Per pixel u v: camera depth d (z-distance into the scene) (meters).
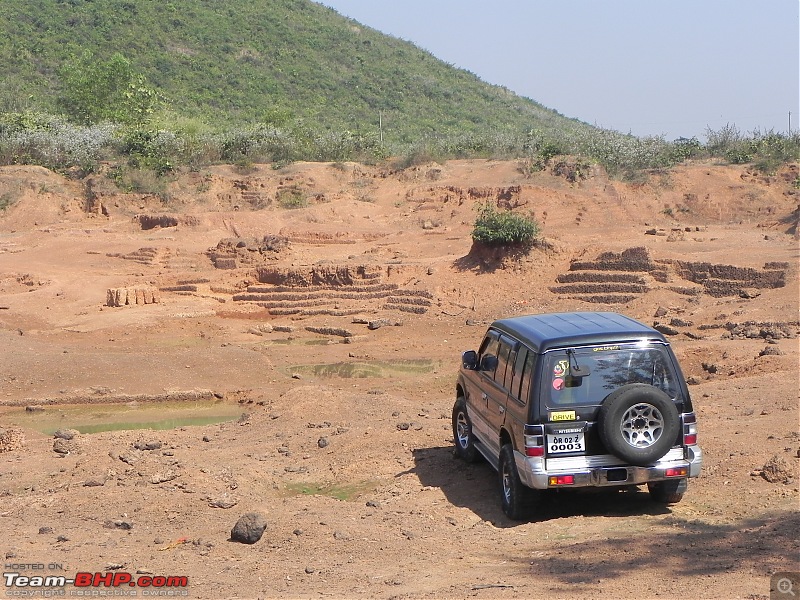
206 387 19.77
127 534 9.34
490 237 29.31
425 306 27.94
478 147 55.97
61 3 103.81
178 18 107.25
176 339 25.73
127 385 19.66
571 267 28.48
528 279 28.47
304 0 131.25
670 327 22.83
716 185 44.16
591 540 8.28
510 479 9.58
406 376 20.98
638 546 7.85
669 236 32.03
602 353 9.12
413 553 8.45
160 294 31.34
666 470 8.98
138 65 93.69
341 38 120.69
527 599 6.52
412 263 30.70
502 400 9.96
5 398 18.75
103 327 26.69
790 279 24.38
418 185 47.31
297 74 102.81
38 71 87.62
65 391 19.14
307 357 23.41
